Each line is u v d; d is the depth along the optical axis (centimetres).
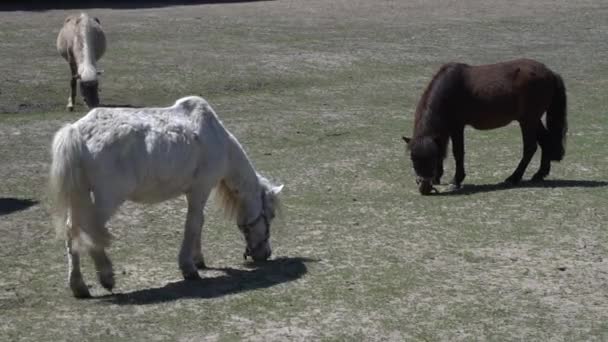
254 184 867
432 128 1159
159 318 727
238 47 2380
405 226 1015
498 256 908
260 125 1602
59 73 2016
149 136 773
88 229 748
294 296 785
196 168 816
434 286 817
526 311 761
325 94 1912
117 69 2064
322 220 1038
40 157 1342
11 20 2806
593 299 793
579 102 1891
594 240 965
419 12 3180
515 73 1195
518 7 3341
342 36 2608
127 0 3544
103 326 707
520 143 1509
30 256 897
